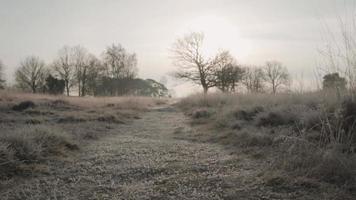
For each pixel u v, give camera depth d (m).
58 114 11.16
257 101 10.98
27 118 9.55
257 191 3.39
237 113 9.00
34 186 3.78
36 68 57.03
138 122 10.81
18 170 4.25
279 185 3.49
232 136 6.57
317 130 5.37
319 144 4.28
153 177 4.10
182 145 6.22
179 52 42.88
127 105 16.31
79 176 4.19
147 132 8.35
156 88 62.91
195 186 3.67
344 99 5.22
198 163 4.68
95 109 13.72
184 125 9.49
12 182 3.89
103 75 59.84
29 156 4.73
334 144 4.00
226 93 16.50
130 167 4.58
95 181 3.97
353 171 3.49
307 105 7.61
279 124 6.87
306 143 4.37
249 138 5.88
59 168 4.56
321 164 3.69
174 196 3.39
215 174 4.09
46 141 5.56
